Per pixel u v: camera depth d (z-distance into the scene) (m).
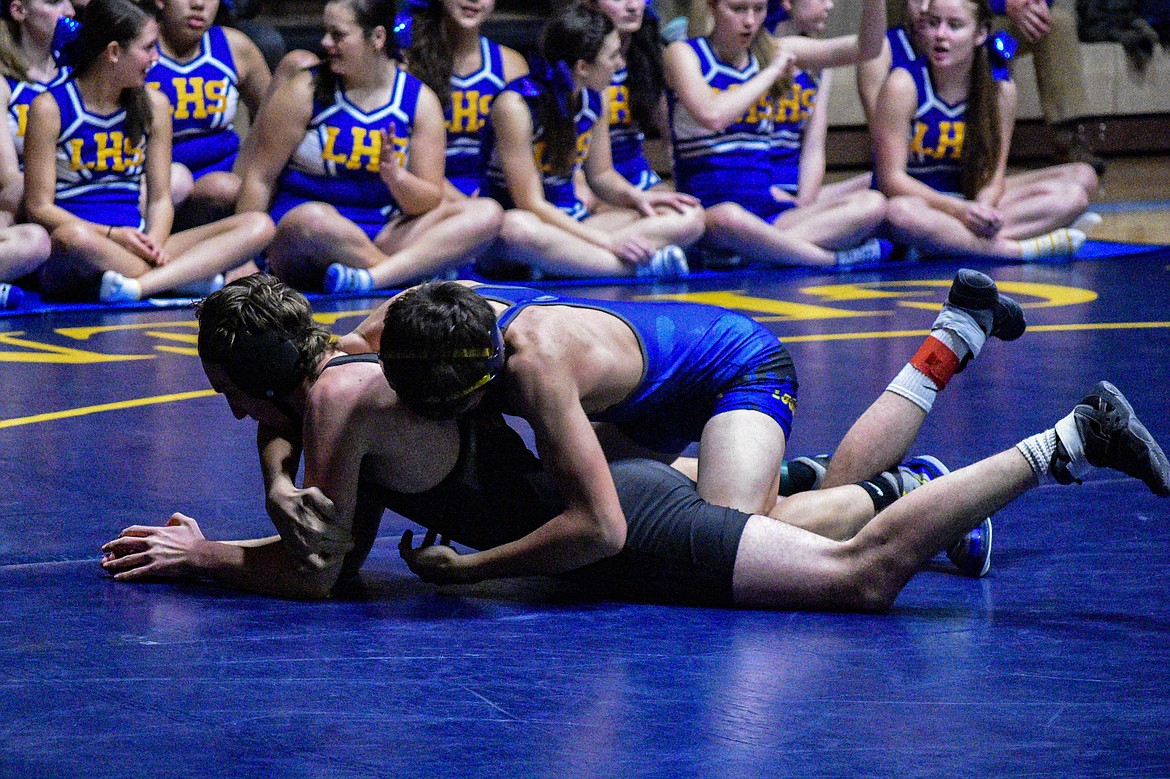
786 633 5.52
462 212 15.80
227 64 16.58
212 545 6.21
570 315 6.02
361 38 15.14
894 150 17.81
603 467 5.68
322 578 5.88
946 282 16.16
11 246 14.22
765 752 4.38
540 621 5.71
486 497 5.88
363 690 4.92
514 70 17.39
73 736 4.52
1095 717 4.64
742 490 6.20
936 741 4.45
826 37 26.00
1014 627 5.56
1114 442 5.48
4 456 8.50
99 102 14.57
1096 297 14.70
